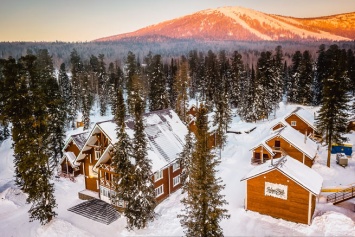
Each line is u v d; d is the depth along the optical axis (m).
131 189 27.89
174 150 37.75
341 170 39.69
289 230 25.89
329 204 30.38
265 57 85.44
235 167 44.06
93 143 36.47
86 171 37.97
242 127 66.94
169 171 36.09
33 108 27.41
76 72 96.31
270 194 28.09
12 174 50.34
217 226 21.84
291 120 55.69
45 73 72.00
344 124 39.62
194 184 22.03
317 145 47.69
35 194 28.69
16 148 27.52
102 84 98.31
